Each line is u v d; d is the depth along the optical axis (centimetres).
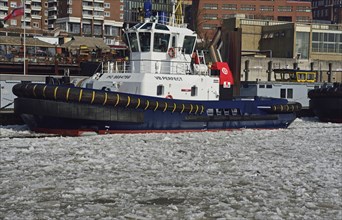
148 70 4444
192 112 4447
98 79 4562
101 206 1981
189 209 1975
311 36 14050
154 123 4291
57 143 3644
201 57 4834
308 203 2084
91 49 11594
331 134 4781
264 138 4309
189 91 4506
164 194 2216
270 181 2523
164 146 3634
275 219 1845
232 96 5031
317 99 6238
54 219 1809
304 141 4191
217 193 2258
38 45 11375
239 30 5606
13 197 2103
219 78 4828
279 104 5109
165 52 4516
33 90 3966
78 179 2469
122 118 4100
